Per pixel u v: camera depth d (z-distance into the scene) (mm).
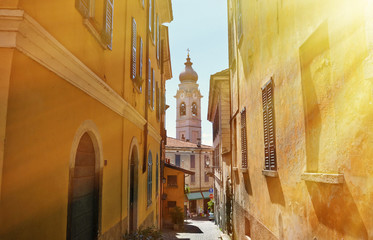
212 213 35781
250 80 8305
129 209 7785
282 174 5375
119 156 6750
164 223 25922
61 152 3693
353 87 3002
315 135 4047
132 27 7816
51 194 3430
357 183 2932
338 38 3297
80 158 4641
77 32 4172
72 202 4141
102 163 5387
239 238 10734
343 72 3205
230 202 13500
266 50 6457
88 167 4980
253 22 7781
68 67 3729
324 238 3670
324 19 3631
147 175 11109
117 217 6523
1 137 2551
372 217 2678
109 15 5637
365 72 2668
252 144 8102
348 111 3111
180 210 23875
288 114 5043
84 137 4805
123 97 6883
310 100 4207
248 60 8555
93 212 5160
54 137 3492
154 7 12945
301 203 4434
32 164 3002
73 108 4059
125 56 7098
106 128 5711
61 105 3674
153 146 13516
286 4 5055
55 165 3531
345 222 3160
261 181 7039
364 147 2809
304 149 4305
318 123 3957
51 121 3414
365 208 2787
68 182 3916
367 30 2656
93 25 4688
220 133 18188
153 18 12680
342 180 3219
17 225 2734
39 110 3133
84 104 4492
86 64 4539
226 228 15719
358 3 2852
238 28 10211
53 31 3424
